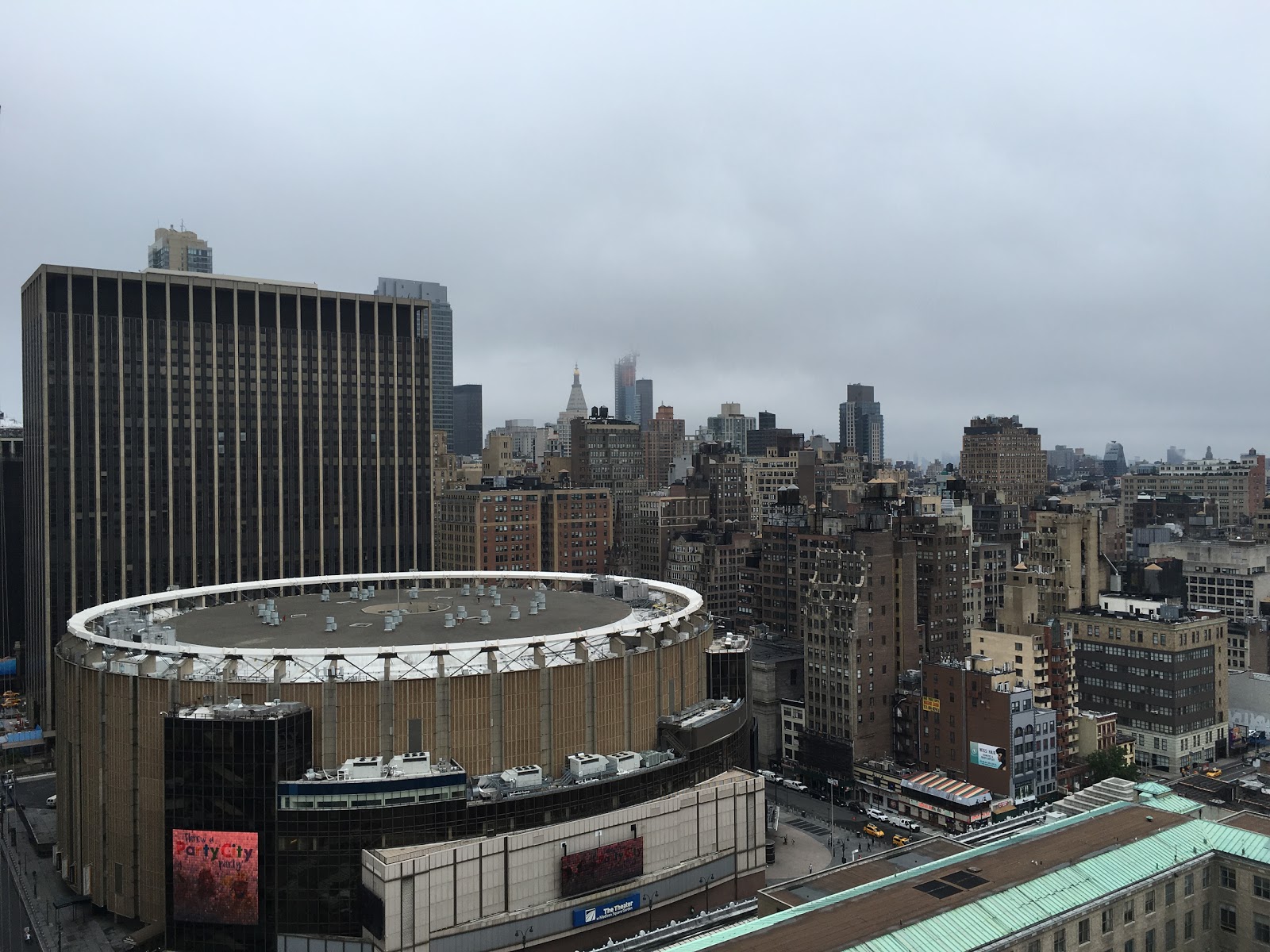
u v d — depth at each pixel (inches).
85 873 5428.2
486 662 5344.5
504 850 4813.0
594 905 5073.8
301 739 4835.1
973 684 7716.5
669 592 7657.5
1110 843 4077.3
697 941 3282.5
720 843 5634.8
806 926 3378.4
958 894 3599.9
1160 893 3831.2
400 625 6304.1
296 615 6732.3
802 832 7401.6
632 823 5246.1
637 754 5492.1
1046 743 7751.0
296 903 4724.4
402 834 4729.3
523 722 5226.4
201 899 4781.0
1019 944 3353.8
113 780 5211.6
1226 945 3978.8
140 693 5088.6
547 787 5078.7
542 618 6619.1
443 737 5068.9
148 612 6988.2
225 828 4736.7
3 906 5634.8
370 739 4985.2
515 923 4830.2
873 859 4734.3
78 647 5743.1
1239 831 4178.2
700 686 6363.2
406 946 4512.8
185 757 4751.5
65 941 5118.1
